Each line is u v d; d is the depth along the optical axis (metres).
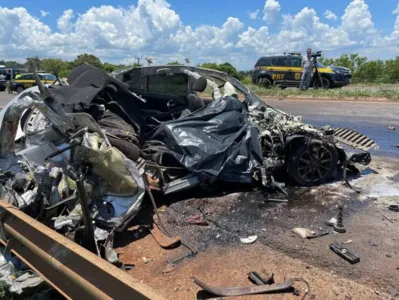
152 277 3.14
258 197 4.84
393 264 3.25
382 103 14.32
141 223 4.12
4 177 3.88
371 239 3.71
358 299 2.78
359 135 5.95
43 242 2.73
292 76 19.88
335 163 5.30
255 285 2.94
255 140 4.98
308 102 15.29
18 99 4.50
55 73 5.48
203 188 4.86
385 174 5.77
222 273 3.16
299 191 5.05
